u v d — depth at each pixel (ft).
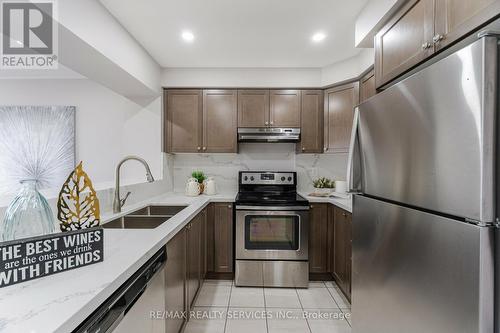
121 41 6.75
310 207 9.14
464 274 2.64
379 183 4.36
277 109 10.00
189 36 7.39
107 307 2.54
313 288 8.73
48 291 2.34
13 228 2.89
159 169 9.80
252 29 7.03
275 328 6.51
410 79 3.48
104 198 6.31
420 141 3.30
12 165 10.21
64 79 10.41
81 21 5.15
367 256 4.75
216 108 10.01
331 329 6.48
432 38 3.84
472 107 2.54
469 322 2.59
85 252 2.93
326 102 9.81
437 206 3.01
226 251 9.31
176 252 5.32
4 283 2.39
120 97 10.39
